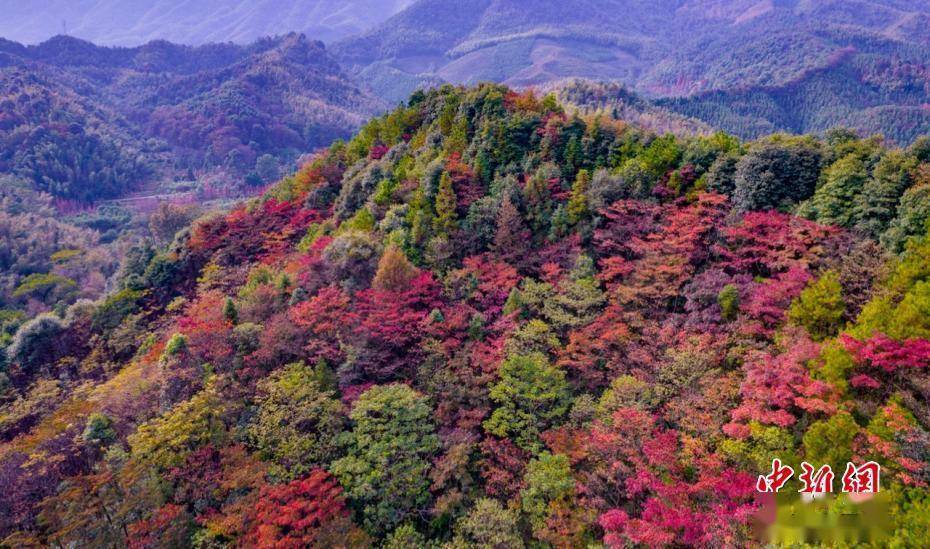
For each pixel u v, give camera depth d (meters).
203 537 31.67
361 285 52.44
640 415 32.72
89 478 33.56
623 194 56.06
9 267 119.25
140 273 79.38
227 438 38.25
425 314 47.03
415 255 54.97
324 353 44.31
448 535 34.41
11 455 36.66
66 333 67.12
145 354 56.09
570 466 34.97
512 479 35.81
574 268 50.22
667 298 45.94
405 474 34.53
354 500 35.41
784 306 38.97
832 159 48.69
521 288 51.25
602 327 43.19
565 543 30.19
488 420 39.81
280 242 73.38
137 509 33.69
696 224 48.91
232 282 67.56
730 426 29.78
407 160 72.31
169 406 41.09
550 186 58.59
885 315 31.48
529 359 39.78
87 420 40.41
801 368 31.30
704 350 37.66
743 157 51.72
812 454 26.78
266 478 34.75
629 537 25.66
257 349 46.72
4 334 71.19
